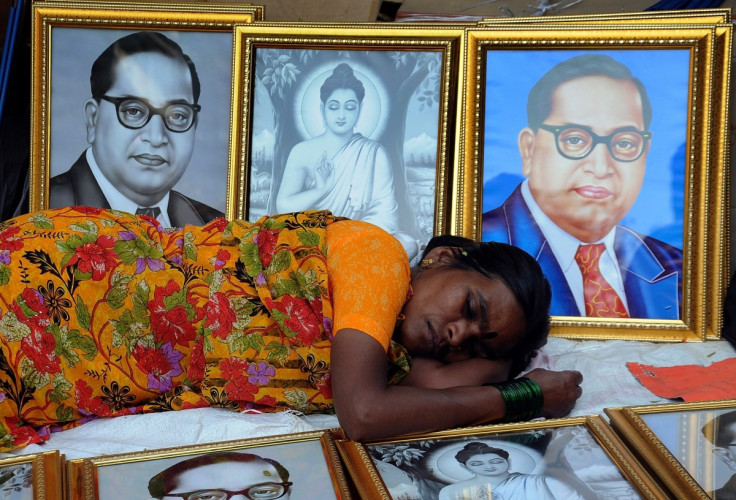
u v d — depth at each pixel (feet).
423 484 4.64
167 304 5.99
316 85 9.34
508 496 4.49
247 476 4.75
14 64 9.74
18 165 9.91
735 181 9.68
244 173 9.27
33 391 5.69
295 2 11.73
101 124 9.45
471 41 9.14
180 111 9.45
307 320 5.71
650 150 8.93
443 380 5.86
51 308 5.67
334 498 4.50
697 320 8.63
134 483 4.66
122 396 6.01
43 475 4.72
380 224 9.18
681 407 5.47
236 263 6.00
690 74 8.92
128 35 9.48
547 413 5.80
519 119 9.09
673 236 8.82
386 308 5.32
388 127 9.26
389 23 9.26
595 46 9.02
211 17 9.45
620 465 4.79
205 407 6.14
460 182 9.04
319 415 6.30
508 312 5.85
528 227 8.98
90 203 9.44
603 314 8.78
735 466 4.73
